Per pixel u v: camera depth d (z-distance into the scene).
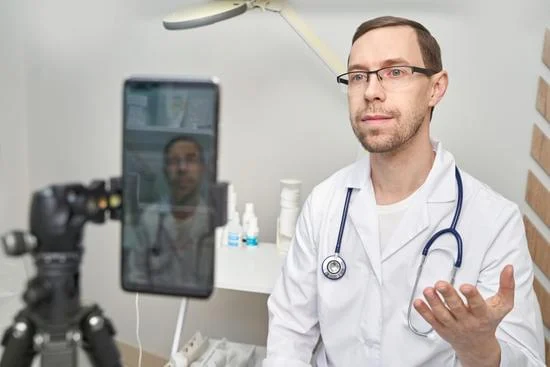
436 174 1.09
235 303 1.82
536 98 1.43
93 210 0.44
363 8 1.53
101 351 0.46
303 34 1.39
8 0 1.80
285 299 1.20
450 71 1.49
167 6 1.69
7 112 1.83
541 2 1.39
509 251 1.04
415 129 1.03
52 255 0.43
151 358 1.92
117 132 1.82
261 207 1.71
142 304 1.90
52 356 0.43
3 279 1.28
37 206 0.42
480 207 1.08
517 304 0.99
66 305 0.43
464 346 0.75
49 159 1.91
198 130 0.44
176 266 0.46
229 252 1.51
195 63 1.70
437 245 1.04
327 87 1.59
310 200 1.24
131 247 0.47
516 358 0.88
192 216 0.45
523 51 1.42
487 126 1.48
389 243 1.06
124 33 1.75
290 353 1.11
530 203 1.46
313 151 1.64
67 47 1.82
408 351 1.03
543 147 1.43
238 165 1.71
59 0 1.79
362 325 1.06
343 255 1.11
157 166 0.45
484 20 1.44
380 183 1.12
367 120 1.03
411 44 1.03
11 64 1.83
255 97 1.66
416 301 0.73
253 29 1.62
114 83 1.79
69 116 1.86
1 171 1.81
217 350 1.45
